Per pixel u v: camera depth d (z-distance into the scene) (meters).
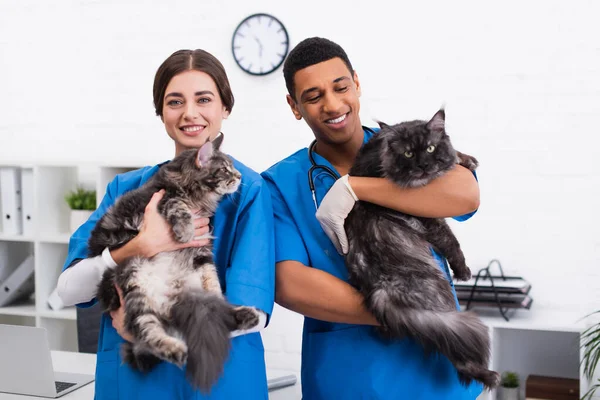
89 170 3.57
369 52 3.03
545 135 2.80
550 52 2.79
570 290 2.77
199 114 1.47
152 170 1.58
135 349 1.23
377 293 1.31
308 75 1.41
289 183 1.55
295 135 3.18
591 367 2.38
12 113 3.69
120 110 3.50
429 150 1.34
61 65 3.59
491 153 2.87
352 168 1.45
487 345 1.32
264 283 1.35
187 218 1.31
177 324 1.22
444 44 2.93
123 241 1.35
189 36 3.35
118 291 1.28
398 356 1.39
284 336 3.12
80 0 3.54
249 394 1.35
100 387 1.38
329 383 1.41
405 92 2.99
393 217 1.40
